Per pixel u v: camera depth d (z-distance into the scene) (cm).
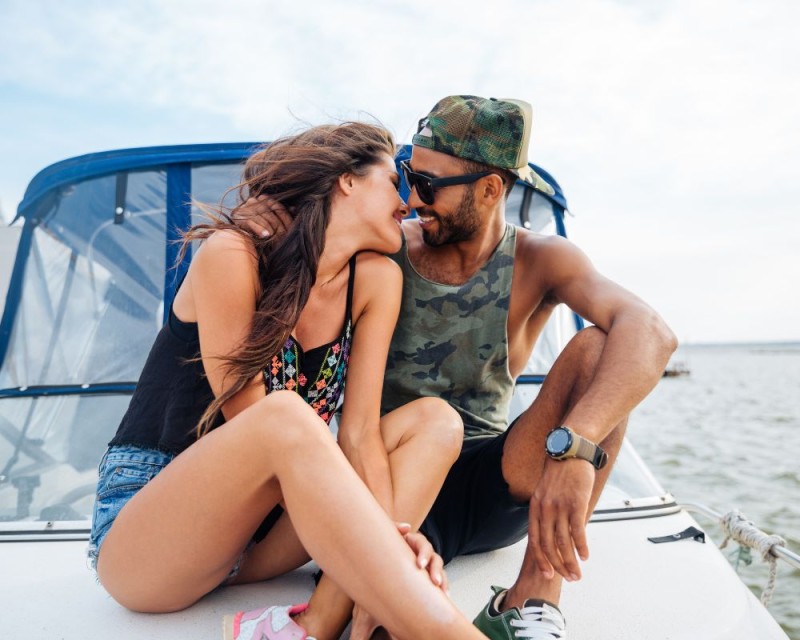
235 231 166
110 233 281
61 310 272
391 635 136
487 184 197
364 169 179
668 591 178
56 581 178
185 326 168
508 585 187
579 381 182
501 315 209
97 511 166
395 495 165
